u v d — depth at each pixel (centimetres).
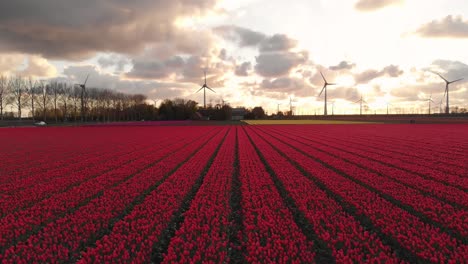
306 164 2175
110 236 969
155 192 1466
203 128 8406
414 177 1748
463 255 807
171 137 4991
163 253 874
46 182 1712
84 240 933
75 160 2528
